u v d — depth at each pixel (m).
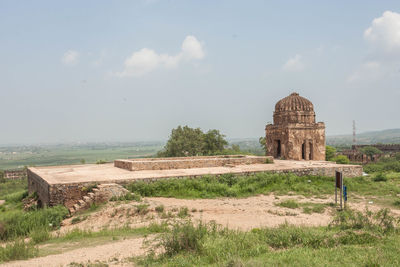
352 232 9.89
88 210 15.72
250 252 8.55
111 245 10.11
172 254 8.74
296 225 11.99
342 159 48.38
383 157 71.88
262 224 12.33
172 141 48.09
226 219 13.17
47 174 21.77
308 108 32.97
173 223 12.36
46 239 11.54
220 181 20.42
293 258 7.84
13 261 8.83
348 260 7.67
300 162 29.41
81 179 18.30
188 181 19.12
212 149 52.75
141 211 14.38
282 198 18.25
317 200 17.84
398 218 12.64
